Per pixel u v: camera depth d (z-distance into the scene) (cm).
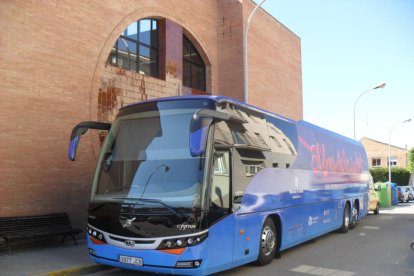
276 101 2328
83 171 1211
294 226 1039
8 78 1040
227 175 757
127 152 758
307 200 1136
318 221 1221
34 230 1014
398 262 972
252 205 833
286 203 996
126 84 1413
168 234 668
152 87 1545
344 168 1541
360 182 1778
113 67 1361
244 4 2003
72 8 1215
